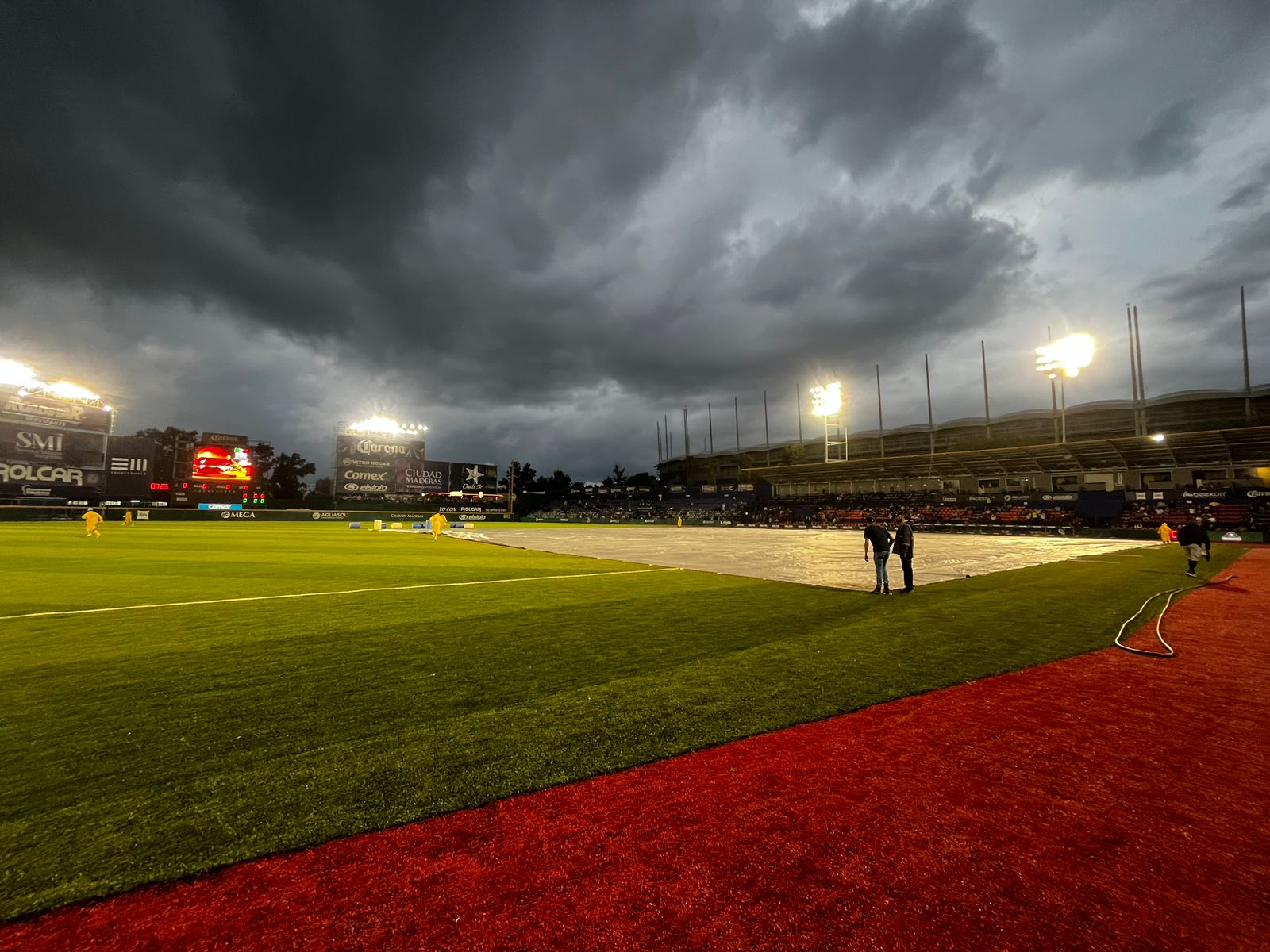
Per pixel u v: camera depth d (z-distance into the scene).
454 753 4.04
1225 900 2.57
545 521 76.69
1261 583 13.66
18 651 6.80
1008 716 4.86
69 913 2.45
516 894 2.60
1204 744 4.32
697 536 40.28
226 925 2.40
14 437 44.91
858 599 11.05
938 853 2.92
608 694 5.32
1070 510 46.47
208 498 55.94
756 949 2.26
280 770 3.77
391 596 11.30
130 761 3.88
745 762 3.95
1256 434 37.78
